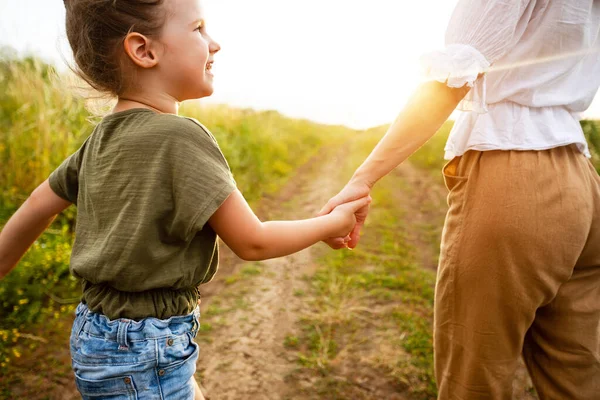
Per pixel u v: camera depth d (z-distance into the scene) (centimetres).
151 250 109
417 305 329
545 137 124
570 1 115
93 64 120
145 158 111
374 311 319
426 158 942
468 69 115
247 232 116
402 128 133
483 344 132
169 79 121
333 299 335
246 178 650
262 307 322
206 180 109
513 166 124
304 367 257
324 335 288
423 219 555
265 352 270
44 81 454
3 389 224
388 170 139
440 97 125
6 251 141
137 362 112
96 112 143
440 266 142
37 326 274
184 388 121
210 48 127
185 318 121
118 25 115
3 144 403
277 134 1104
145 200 109
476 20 117
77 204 125
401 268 393
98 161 119
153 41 116
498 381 134
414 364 260
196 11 121
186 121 116
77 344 119
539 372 146
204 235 119
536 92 124
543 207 121
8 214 353
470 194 130
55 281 308
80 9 117
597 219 129
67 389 228
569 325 136
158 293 114
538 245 121
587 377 137
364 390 240
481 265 127
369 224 518
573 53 122
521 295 126
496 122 128
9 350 250
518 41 123
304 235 127
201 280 121
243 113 994
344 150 1352
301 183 763
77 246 121
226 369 253
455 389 141
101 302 116
